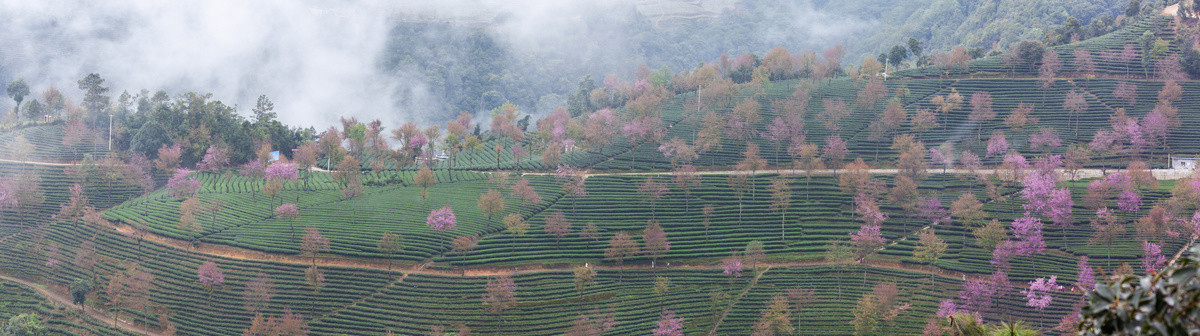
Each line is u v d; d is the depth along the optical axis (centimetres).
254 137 19712
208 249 14212
